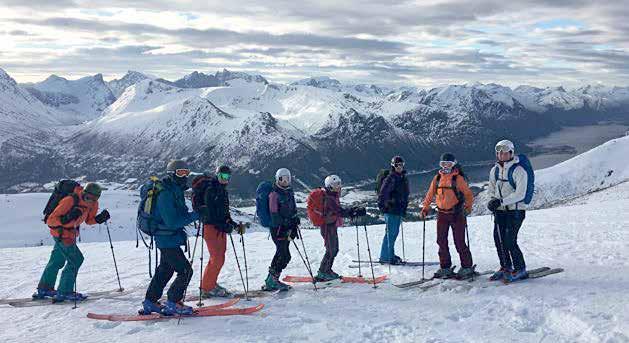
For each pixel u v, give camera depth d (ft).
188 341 24.93
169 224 28.25
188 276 29.37
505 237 32.30
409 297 31.04
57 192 33.94
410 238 58.90
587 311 24.97
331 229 36.42
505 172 31.81
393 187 41.32
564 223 65.05
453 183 33.91
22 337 26.55
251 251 55.16
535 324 24.59
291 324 27.04
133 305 32.30
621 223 61.05
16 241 383.24
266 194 33.99
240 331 26.16
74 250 34.24
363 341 23.85
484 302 28.45
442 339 23.44
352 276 38.50
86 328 27.78
